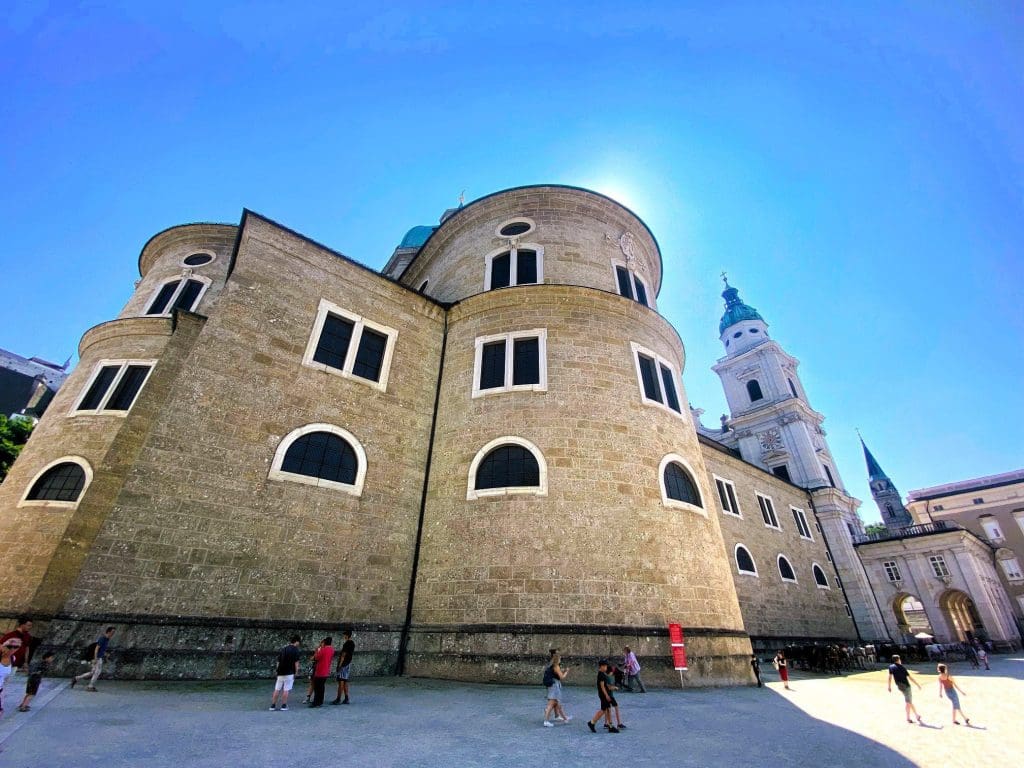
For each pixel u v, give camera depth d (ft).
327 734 23.89
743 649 48.98
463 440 53.26
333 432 49.08
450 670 41.83
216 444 41.83
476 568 45.52
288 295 52.34
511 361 57.06
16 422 106.01
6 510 54.08
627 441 52.70
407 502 51.44
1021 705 42.04
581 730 26.78
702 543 51.83
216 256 80.69
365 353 56.39
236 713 27.04
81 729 22.24
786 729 28.94
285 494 43.68
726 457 109.70
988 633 121.60
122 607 34.32
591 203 72.84
